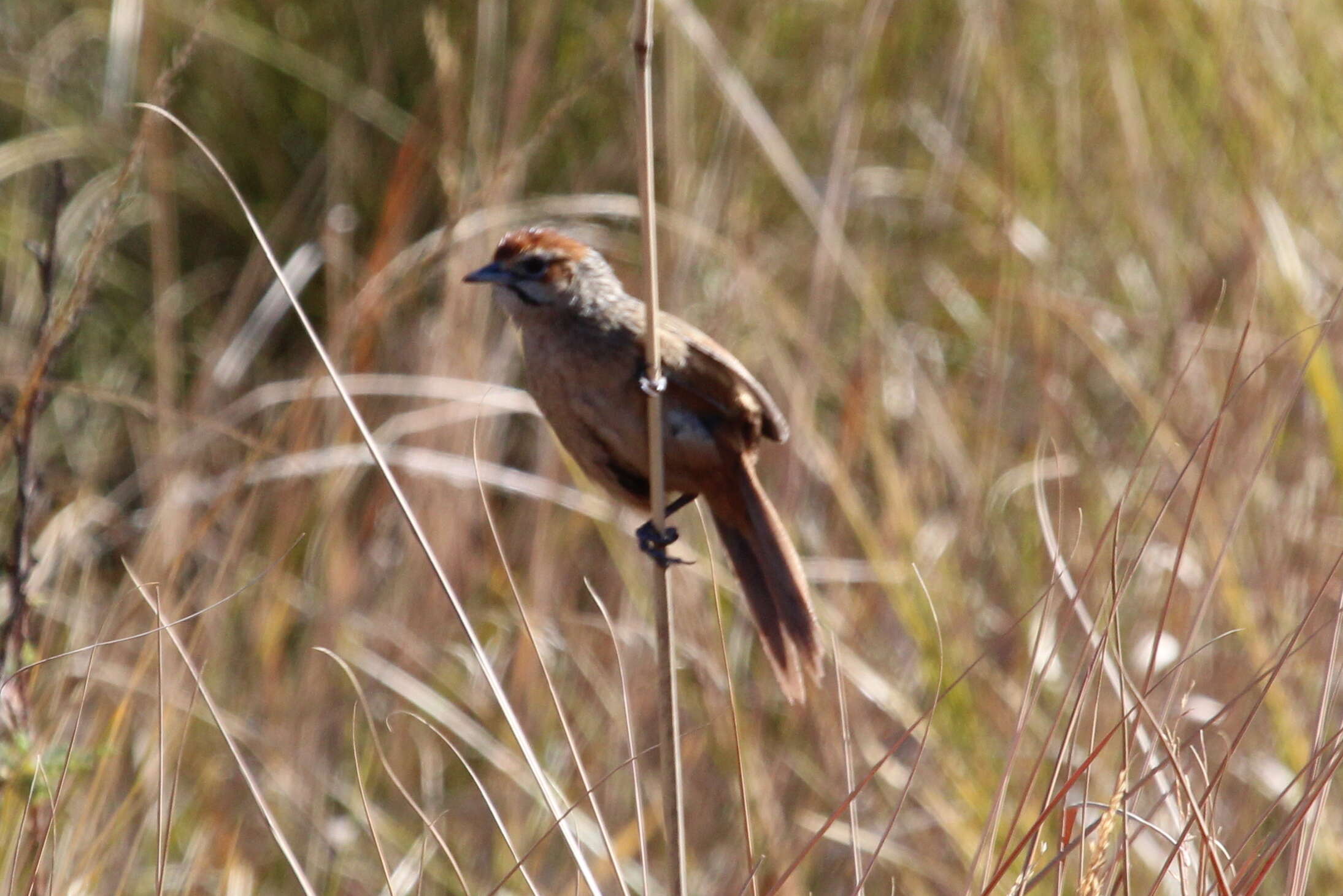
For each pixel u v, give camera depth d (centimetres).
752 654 1072
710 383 763
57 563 994
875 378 1137
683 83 1248
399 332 1235
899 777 935
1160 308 1210
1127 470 1133
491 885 946
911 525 1022
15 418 746
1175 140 1283
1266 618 959
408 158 1239
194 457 1159
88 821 765
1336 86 1259
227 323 1259
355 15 1461
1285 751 874
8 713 727
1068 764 629
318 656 1031
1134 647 985
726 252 1120
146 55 1320
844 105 1112
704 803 980
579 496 1070
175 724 852
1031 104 1373
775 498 1105
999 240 1141
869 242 1323
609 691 1034
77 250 1327
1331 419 945
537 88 1367
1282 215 1084
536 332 778
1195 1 1272
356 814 991
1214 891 598
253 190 1471
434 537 1109
